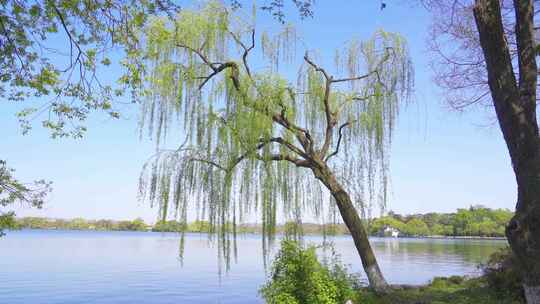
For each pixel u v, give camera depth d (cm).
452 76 1321
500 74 757
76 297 2767
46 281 3453
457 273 3753
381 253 6831
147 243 10481
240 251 8025
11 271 4100
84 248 7975
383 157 1483
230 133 1311
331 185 1477
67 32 854
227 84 1339
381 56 1531
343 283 1337
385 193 1478
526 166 725
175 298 2778
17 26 855
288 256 1315
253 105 1321
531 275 707
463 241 13575
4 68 890
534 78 765
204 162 1320
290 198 1388
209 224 1314
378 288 1500
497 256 1659
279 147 1412
